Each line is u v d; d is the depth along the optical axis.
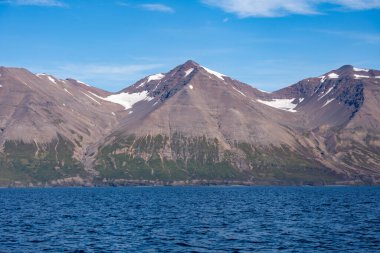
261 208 187.50
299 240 104.31
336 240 104.19
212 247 96.62
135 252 91.75
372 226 126.31
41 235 111.69
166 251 92.62
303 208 187.00
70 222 137.38
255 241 103.12
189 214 162.12
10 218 149.38
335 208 186.38
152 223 134.75
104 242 102.19
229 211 174.12
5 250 93.94
